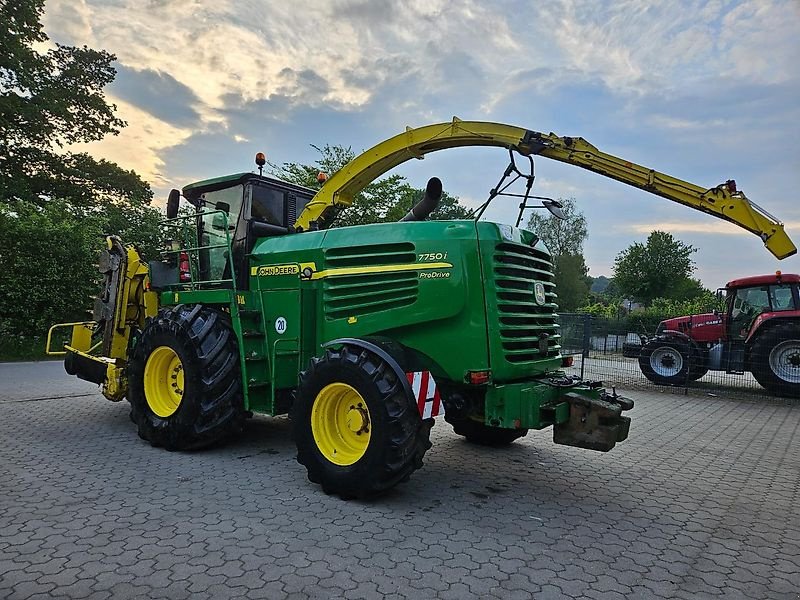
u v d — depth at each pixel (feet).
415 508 12.76
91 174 67.51
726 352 35.81
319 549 10.33
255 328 17.44
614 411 12.49
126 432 19.29
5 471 14.61
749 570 10.14
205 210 19.89
